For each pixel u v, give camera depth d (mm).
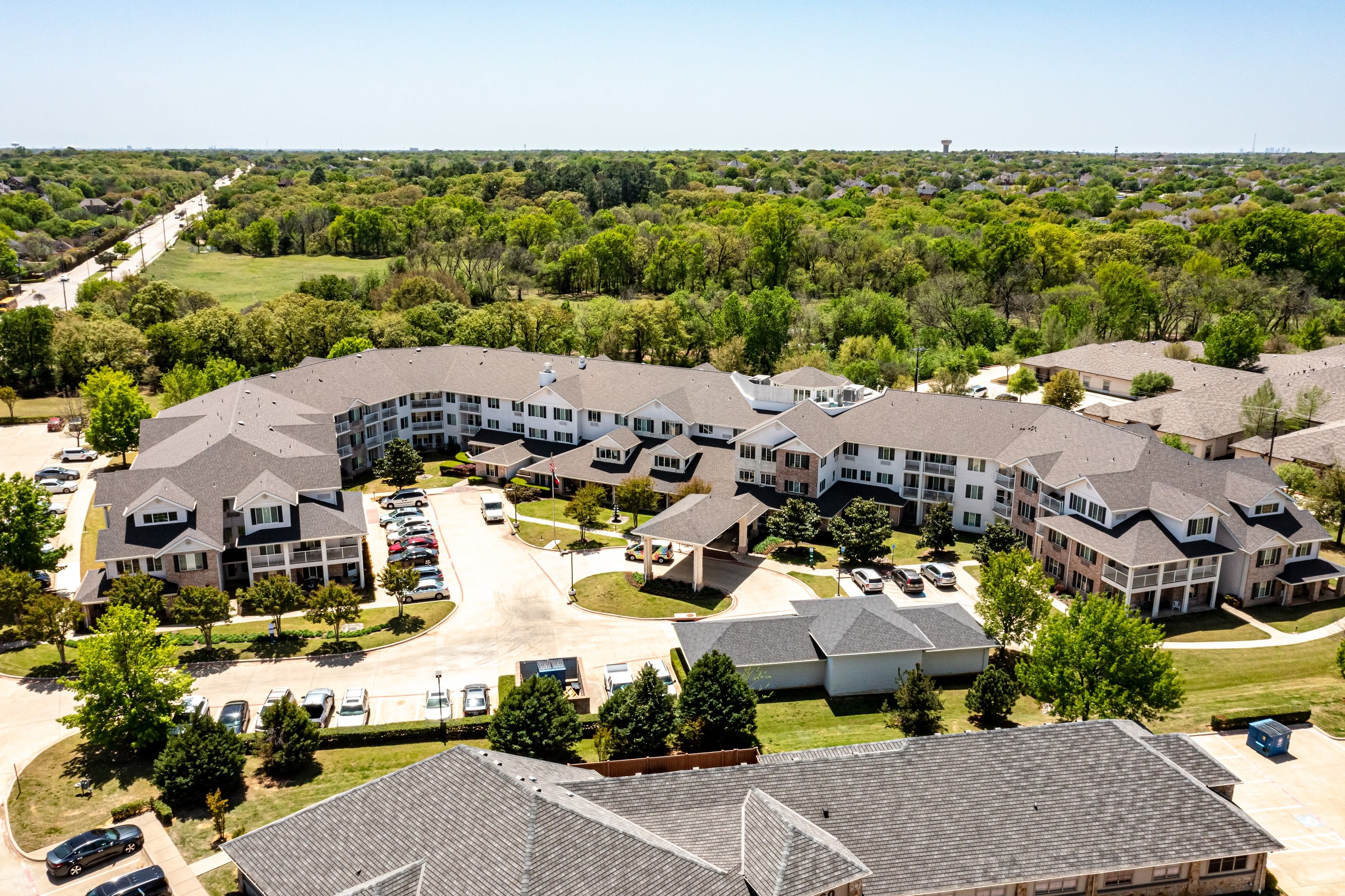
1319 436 91500
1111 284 154750
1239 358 119625
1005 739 39719
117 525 66188
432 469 99125
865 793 37719
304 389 94062
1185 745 41312
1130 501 67062
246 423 80250
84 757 48781
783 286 173625
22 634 55688
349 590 61969
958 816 36969
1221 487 69438
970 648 57219
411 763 48125
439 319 133000
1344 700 53719
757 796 36781
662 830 36125
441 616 65875
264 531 68875
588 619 65812
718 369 116938
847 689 56281
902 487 84000
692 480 84750
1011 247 174250
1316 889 38875
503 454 94375
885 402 87312
